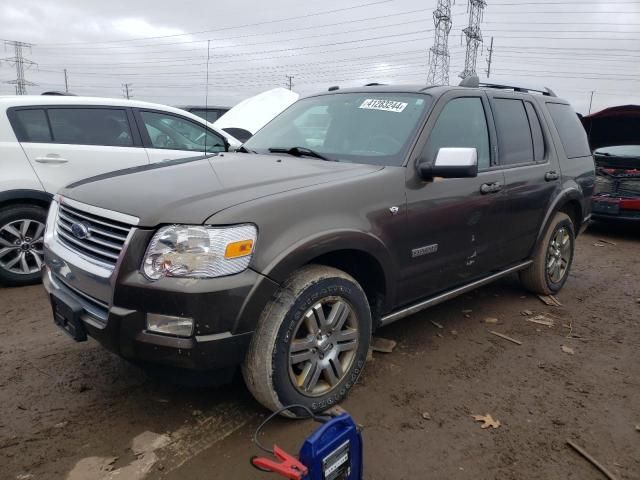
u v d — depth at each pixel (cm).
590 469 264
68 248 297
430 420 300
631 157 842
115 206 271
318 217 284
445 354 385
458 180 369
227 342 252
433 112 364
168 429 284
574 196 507
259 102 1055
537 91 539
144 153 578
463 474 256
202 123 643
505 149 429
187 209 254
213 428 286
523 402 323
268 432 283
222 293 246
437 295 384
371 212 310
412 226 335
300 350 282
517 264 467
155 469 253
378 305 333
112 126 564
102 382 330
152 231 252
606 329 446
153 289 245
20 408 299
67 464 254
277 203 271
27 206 506
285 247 265
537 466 264
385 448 273
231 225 252
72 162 529
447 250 368
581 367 373
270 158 362
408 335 416
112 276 256
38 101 523
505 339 416
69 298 284
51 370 344
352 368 311
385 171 329
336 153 368
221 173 314
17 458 256
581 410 316
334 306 296
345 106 404
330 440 201
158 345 248
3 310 449
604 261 700
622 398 331
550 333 432
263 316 267
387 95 395
